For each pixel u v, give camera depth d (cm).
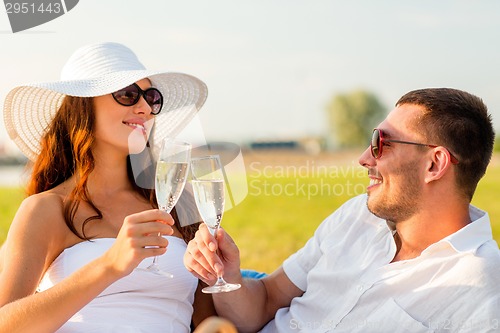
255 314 299
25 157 315
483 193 1589
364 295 269
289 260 310
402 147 265
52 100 302
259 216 1361
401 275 262
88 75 299
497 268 247
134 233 227
